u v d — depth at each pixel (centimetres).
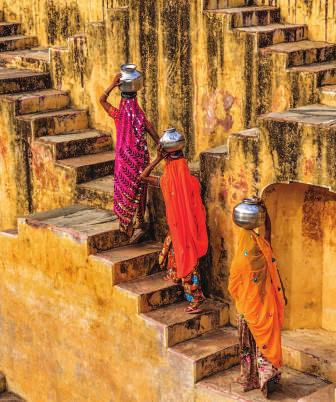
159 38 870
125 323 797
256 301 703
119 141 808
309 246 793
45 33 1093
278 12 862
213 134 848
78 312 845
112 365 822
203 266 818
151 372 783
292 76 778
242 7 858
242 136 751
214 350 760
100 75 944
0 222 1003
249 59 802
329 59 824
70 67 976
